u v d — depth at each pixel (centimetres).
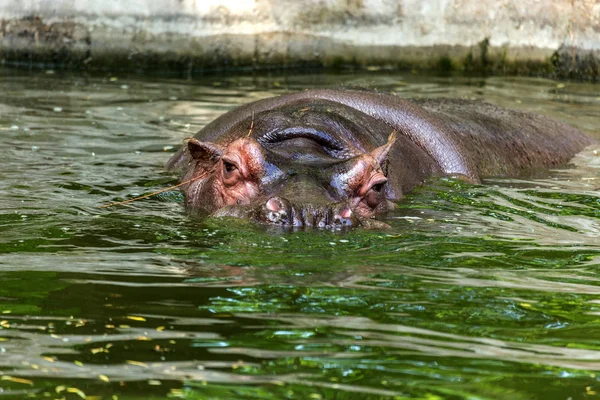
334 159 1369
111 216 1342
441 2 3231
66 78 2823
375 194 1334
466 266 1117
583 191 1648
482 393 749
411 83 2900
